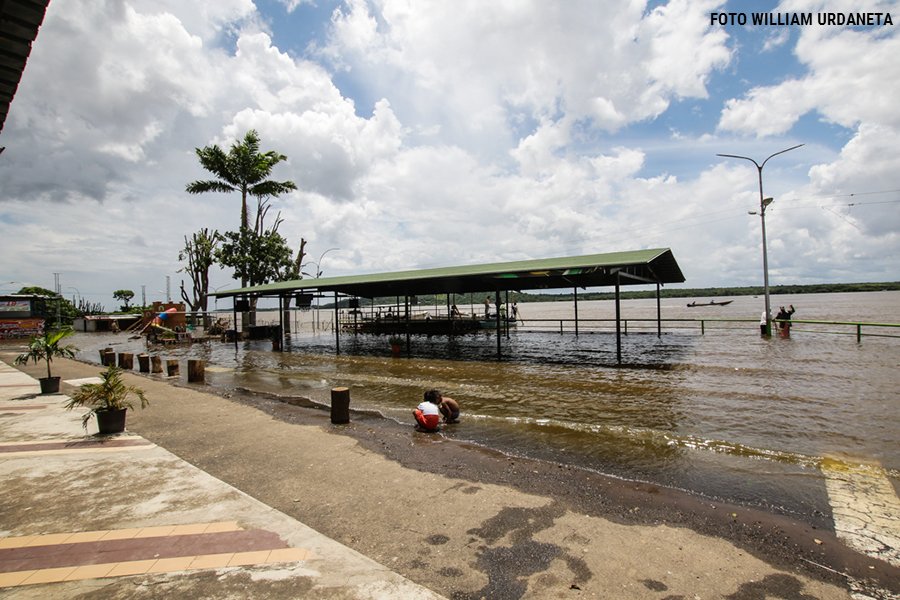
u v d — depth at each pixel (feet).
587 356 61.11
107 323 165.68
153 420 29.01
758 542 13.48
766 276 75.66
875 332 82.43
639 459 21.85
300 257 132.98
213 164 111.55
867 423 27.07
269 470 19.53
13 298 121.80
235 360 69.41
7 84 10.76
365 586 10.47
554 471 19.85
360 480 18.37
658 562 12.23
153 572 10.92
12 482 17.22
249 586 10.33
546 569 11.75
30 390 39.91
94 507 14.89
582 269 49.93
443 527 14.17
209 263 132.26
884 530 14.40
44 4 8.91
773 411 30.19
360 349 80.94
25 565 11.24
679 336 84.23
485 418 29.91
